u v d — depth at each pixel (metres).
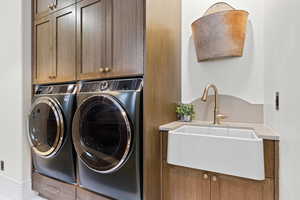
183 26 2.00
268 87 1.52
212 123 1.75
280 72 1.19
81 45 1.80
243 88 1.75
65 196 1.88
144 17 1.45
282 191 1.10
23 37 2.18
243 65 1.75
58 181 1.95
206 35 1.81
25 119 2.18
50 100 1.94
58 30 1.99
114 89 1.58
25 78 2.19
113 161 1.51
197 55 1.90
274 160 1.20
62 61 1.96
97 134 1.62
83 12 1.78
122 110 1.45
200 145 1.35
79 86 1.83
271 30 1.43
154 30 1.54
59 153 1.89
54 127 1.89
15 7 2.21
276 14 1.30
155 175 1.53
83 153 1.69
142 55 1.46
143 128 1.45
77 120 1.73
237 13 1.69
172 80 1.82
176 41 1.90
